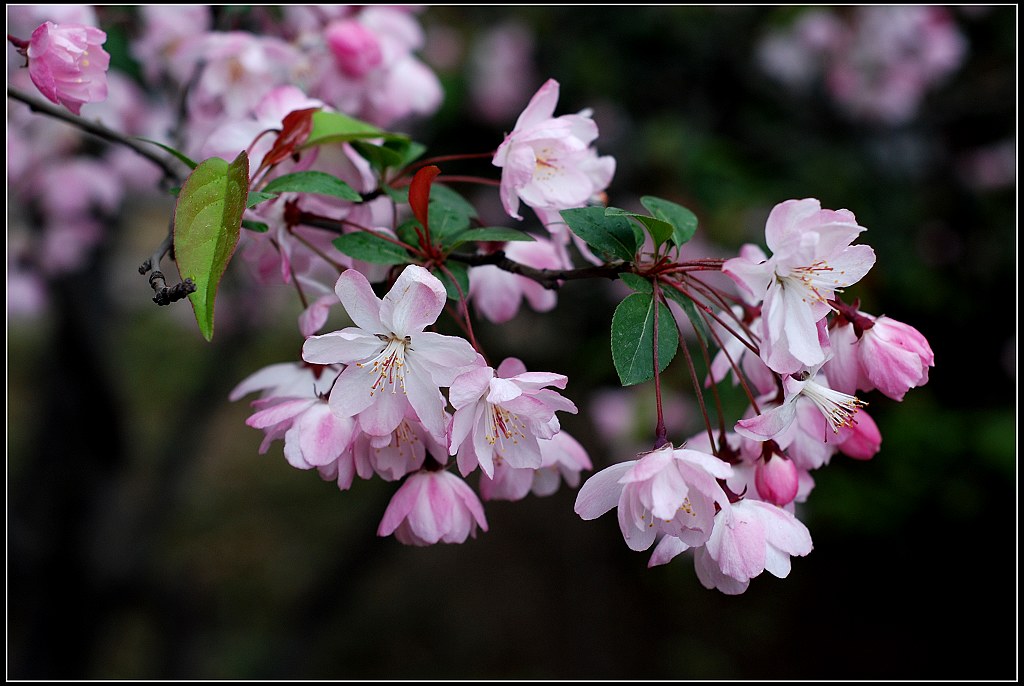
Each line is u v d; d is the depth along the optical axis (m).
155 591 4.20
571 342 3.88
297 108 1.45
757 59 3.87
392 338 1.11
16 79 1.91
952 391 4.28
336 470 1.20
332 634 5.30
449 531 1.24
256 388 1.38
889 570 5.10
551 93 1.28
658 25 3.74
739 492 1.24
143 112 2.52
